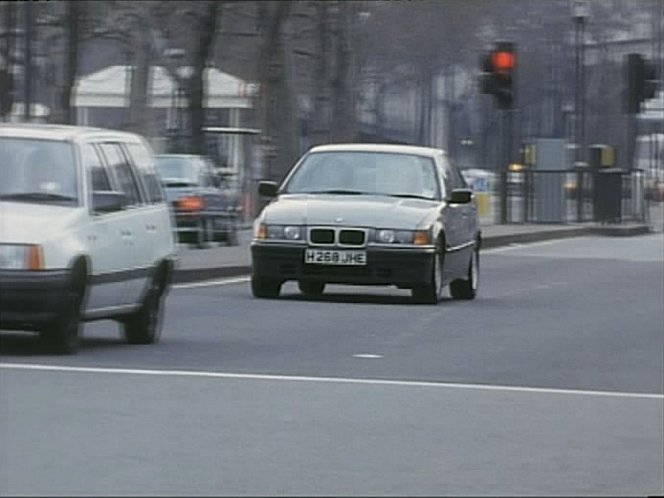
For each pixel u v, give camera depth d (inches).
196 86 3998.5
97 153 1432.1
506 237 3774.6
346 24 4261.8
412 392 1237.7
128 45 4222.4
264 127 4234.7
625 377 1380.4
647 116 6589.6
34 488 828.0
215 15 3951.8
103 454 928.9
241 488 843.4
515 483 884.0
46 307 1315.2
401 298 2118.6
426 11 4874.5
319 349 1504.7
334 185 2038.6
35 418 1045.2
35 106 3981.3
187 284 2322.8
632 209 4741.6
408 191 2028.8
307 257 1959.9
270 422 1064.8
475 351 1534.2
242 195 4020.7
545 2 5438.0
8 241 1306.6
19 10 3518.7
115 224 1418.6
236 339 1574.8
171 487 839.7
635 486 888.9
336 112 4286.4
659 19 5900.6
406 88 5728.3
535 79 6023.6
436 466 927.7
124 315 1470.2
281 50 4254.4
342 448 975.6
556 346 1603.1
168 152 4377.5
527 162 4805.6
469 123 6254.9
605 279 2610.7
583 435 1063.0
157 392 1181.1
